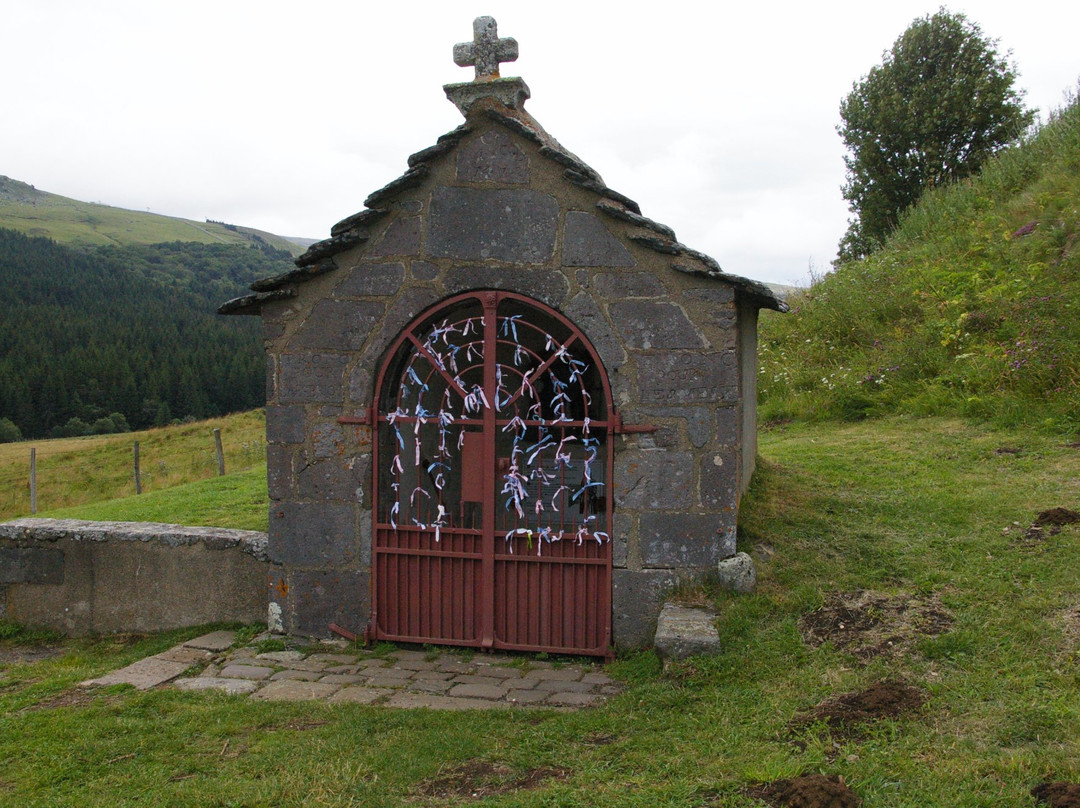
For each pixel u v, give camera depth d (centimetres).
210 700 537
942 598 543
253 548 700
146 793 404
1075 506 675
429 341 638
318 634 654
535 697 532
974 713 409
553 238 607
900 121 2045
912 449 932
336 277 636
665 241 589
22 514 2284
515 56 610
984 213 1536
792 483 841
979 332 1148
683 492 596
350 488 641
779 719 432
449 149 614
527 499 696
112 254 13825
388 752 438
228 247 15612
